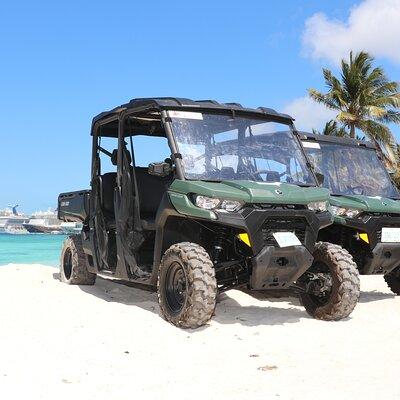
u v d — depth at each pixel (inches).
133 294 319.3
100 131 324.8
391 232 308.8
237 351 194.2
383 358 185.0
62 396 142.4
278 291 336.8
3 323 226.5
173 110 258.1
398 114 1610.5
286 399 141.9
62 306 264.4
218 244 250.1
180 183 239.1
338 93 1599.4
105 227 312.8
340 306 248.5
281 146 271.6
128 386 152.0
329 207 253.4
